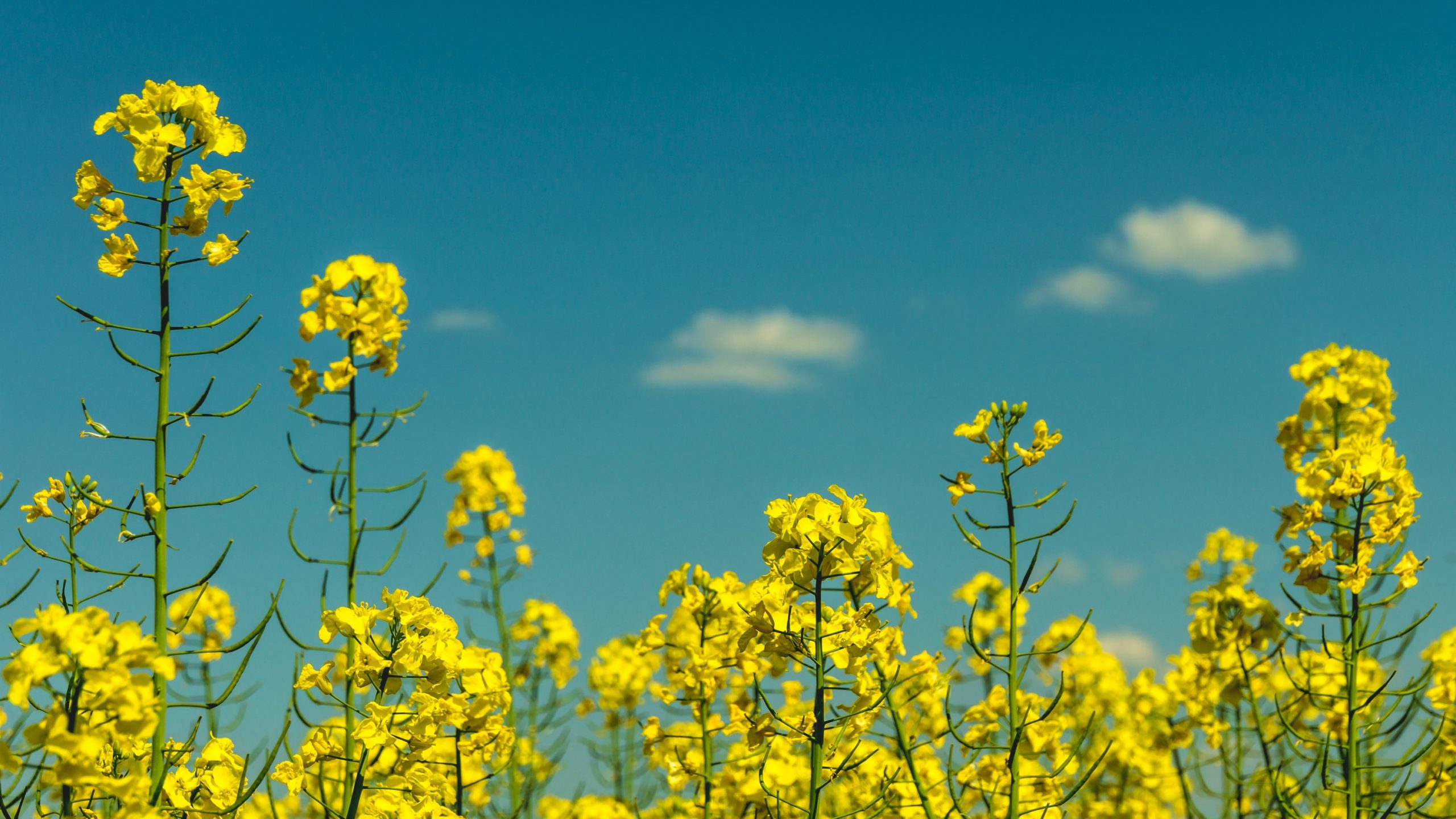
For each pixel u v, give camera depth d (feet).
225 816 5.75
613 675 7.47
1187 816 6.98
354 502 6.00
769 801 6.39
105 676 5.41
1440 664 6.15
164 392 5.74
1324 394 6.32
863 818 6.42
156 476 5.73
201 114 5.80
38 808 5.65
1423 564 6.03
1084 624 6.01
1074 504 6.04
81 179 5.74
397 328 6.04
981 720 6.21
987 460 6.08
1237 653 6.57
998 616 7.33
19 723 5.72
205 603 7.11
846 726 5.82
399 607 5.83
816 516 5.78
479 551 7.25
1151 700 7.13
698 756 6.46
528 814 6.99
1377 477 6.04
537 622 7.47
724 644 6.37
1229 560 7.04
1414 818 6.13
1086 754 7.08
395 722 5.82
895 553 5.80
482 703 6.01
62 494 5.86
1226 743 6.66
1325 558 6.10
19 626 5.41
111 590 5.81
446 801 5.86
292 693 5.83
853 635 5.76
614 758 7.46
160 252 5.75
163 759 5.68
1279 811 6.55
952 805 6.51
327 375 5.98
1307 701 6.47
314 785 6.29
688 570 6.45
